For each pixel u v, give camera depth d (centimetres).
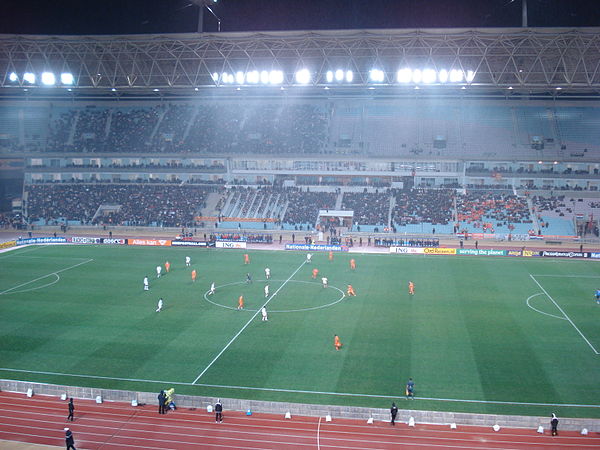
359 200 10244
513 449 3194
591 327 5034
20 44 8962
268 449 3212
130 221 10338
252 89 10725
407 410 3494
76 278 6894
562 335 4834
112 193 11012
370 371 4138
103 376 4091
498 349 4528
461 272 7175
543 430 3375
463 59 9500
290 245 8806
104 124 11831
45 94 12200
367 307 5659
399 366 4219
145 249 8844
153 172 11225
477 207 9781
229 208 10450
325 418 3550
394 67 9938
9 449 3203
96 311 5566
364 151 10625
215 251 8694
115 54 9638
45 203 10900
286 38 8569
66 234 10006
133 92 11775
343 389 3866
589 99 11050
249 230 9931
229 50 8975
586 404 3641
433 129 10888
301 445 3253
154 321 5259
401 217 9712
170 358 4400
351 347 4594
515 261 7856
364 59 9756
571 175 10062
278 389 3875
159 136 11450
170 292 6244
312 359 4362
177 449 3216
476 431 3400
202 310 5591
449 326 5075
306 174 10788
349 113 11438
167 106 12150
